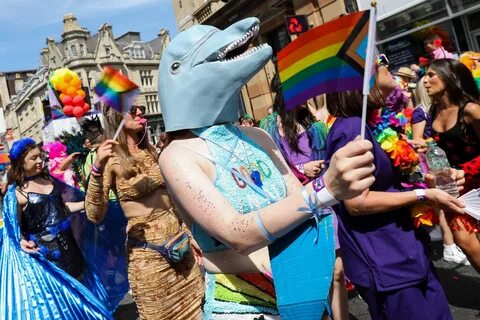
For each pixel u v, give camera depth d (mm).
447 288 3414
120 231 3811
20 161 3600
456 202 1836
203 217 1408
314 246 1391
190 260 2912
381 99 1959
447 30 8609
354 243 1914
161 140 5879
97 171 2840
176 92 1570
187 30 1616
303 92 1484
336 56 1420
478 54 4875
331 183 1235
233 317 1552
